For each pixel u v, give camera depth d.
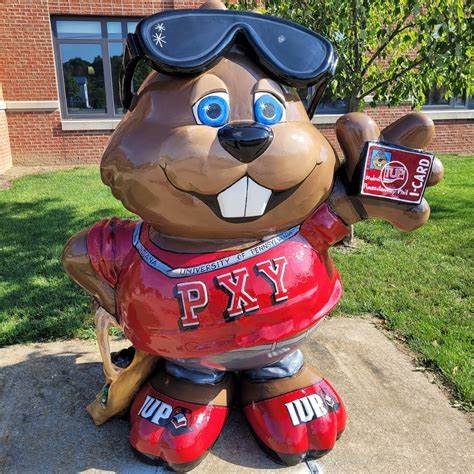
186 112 1.64
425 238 5.70
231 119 1.65
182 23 1.63
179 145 1.60
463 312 3.82
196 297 1.80
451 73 4.46
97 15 10.66
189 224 1.75
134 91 1.90
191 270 1.82
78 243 2.04
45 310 3.80
